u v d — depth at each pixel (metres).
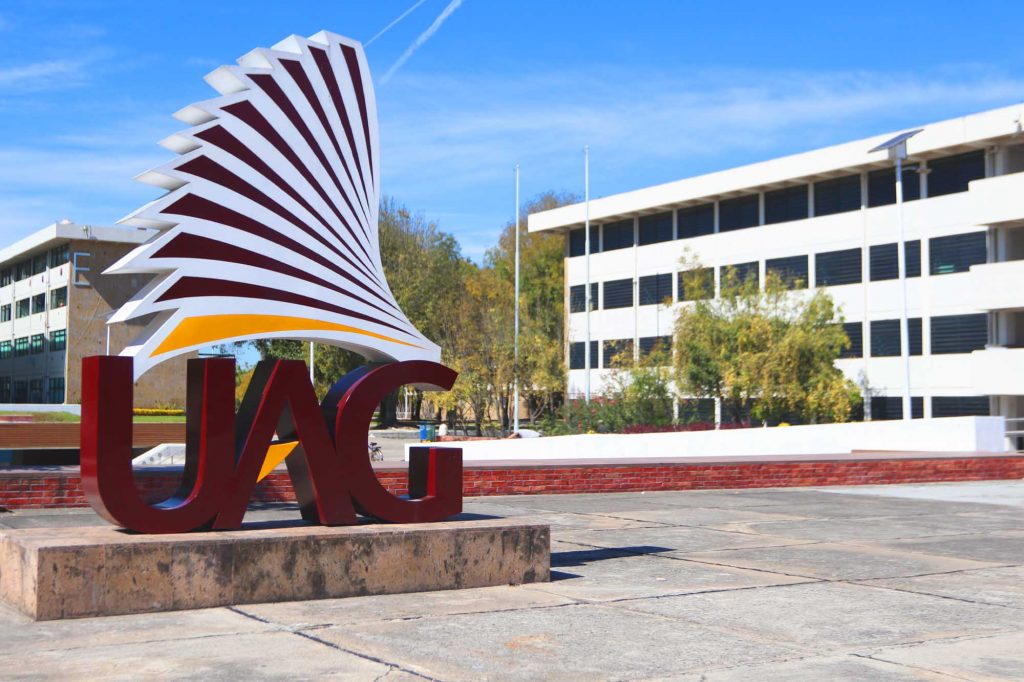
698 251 51.50
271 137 9.96
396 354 10.45
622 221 55.78
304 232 10.05
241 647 7.41
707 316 41.47
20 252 69.31
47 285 67.69
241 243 9.61
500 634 7.99
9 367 75.81
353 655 7.24
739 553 12.68
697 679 6.73
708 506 18.67
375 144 10.91
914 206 42.62
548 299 81.50
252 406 9.70
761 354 39.25
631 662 7.17
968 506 19.11
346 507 9.88
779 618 8.73
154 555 8.50
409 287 63.38
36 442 22.94
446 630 8.09
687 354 40.59
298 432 9.67
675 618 8.69
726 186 48.62
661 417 40.47
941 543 13.74
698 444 29.67
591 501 19.42
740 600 9.54
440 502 10.47
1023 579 10.84
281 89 10.10
